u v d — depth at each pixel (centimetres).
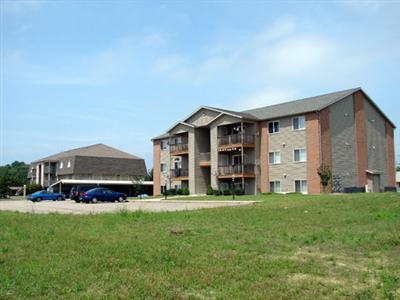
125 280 827
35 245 1175
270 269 904
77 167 7788
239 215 1853
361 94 4497
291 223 1553
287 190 4184
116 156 8438
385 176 4744
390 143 4897
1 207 3481
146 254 1045
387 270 889
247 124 4581
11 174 12588
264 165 4422
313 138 3994
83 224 1677
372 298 732
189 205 3023
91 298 723
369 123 4572
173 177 5294
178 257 1014
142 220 1770
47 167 8588
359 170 4334
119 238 1284
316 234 1295
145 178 8444
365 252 1055
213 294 755
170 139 5484
